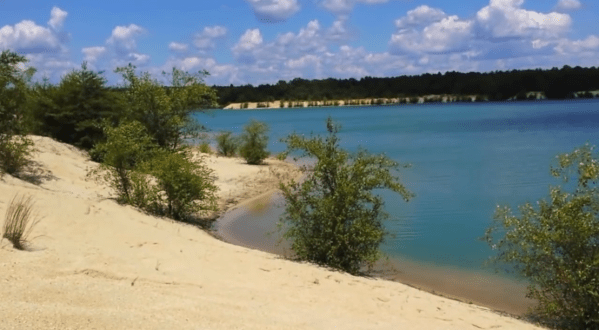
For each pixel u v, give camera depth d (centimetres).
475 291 1198
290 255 1366
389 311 894
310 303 857
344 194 1228
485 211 2031
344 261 1233
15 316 548
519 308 1098
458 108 14888
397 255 1482
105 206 1316
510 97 19625
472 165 3378
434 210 2070
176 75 2434
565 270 947
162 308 673
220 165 2933
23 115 1814
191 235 1302
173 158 1636
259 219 1883
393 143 5084
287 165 3180
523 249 1012
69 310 599
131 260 897
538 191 2416
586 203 995
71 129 2395
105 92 2478
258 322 686
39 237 913
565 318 986
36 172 1705
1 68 1670
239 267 1016
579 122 7319
